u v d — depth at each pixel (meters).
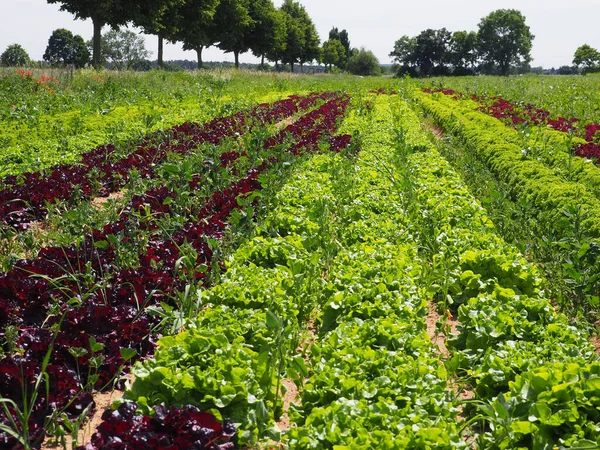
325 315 2.14
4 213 3.09
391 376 1.63
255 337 1.85
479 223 2.96
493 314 1.99
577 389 1.50
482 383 1.73
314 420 1.47
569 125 6.27
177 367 1.67
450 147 5.83
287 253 2.50
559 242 2.52
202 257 2.51
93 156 4.51
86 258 2.38
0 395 1.54
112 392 1.77
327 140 5.33
